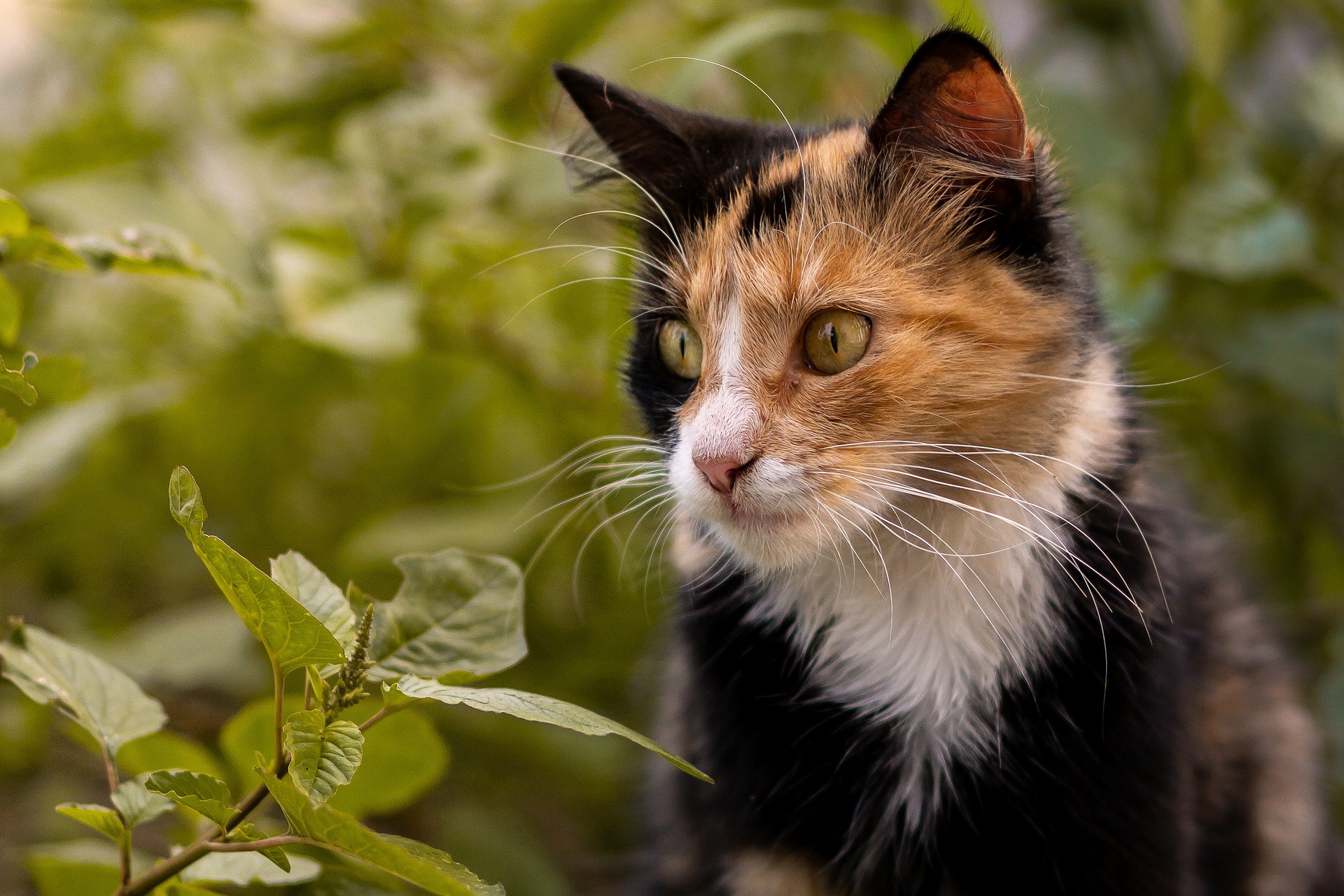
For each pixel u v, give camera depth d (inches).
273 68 42.4
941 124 33.3
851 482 33.1
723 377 33.5
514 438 41.8
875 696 34.0
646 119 34.9
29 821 38.9
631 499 36.4
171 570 42.6
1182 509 35.9
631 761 39.0
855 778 34.1
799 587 34.2
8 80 50.1
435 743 32.4
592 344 40.2
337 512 42.3
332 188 40.8
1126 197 40.8
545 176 39.6
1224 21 41.9
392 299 38.6
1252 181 39.8
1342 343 39.5
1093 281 34.6
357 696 30.1
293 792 29.3
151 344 40.9
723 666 34.4
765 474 33.1
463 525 39.9
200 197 39.7
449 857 29.9
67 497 41.1
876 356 33.0
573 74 35.1
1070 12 45.8
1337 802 38.9
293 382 41.4
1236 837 36.3
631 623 39.6
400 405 41.9
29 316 40.9
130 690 31.8
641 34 43.0
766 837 34.3
